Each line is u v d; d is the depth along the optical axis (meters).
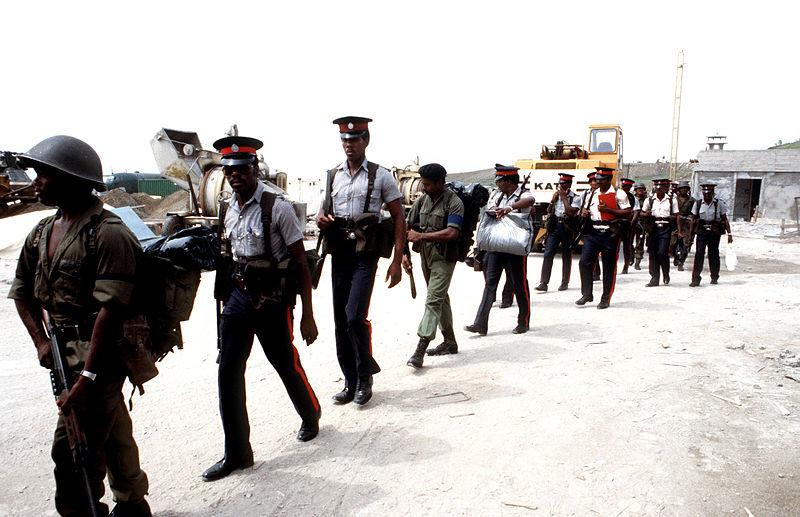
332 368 5.32
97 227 2.38
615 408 4.22
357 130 4.09
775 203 31.06
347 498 3.09
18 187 15.19
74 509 2.61
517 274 6.41
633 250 13.21
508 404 4.33
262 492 3.17
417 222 5.41
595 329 6.69
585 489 3.12
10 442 3.85
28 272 2.56
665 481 3.19
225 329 3.36
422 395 4.56
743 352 5.67
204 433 3.97
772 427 3.90
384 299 8.68
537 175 14.99
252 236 3.29
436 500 3.04
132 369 2.46
